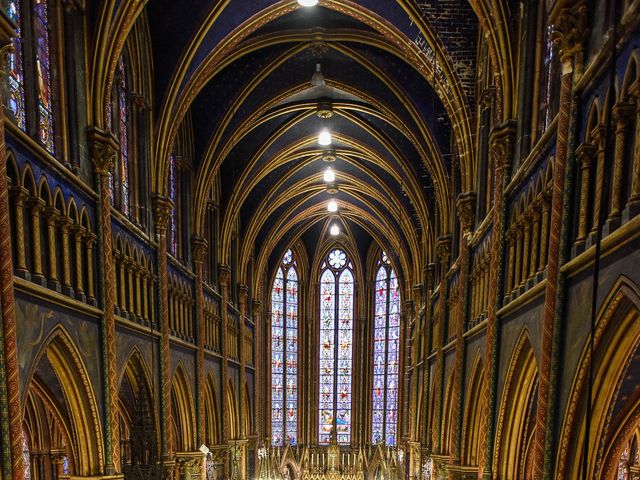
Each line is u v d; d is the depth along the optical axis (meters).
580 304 8.51
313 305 47.12
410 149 28.73
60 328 11.84
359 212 40.72
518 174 12.59
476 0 13.86
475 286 17.45
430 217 28.48
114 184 16.52
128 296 16.48
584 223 8.56
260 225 35.97
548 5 11.78
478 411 17.14
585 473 4.94
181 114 20.08
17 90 11.42
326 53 24.72
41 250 11.49
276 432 44.28
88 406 13.36
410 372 38.03
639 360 7.99
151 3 18.55
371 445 45.16
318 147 33.19
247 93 24.44
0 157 9.29
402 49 20.44
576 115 8.88
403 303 42.38
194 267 24.19
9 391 9.27
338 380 47.00
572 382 8.59
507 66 13.56
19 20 11.62
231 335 32.09
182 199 23.69
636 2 6.83
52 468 20.89
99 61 14.10
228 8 19.45
